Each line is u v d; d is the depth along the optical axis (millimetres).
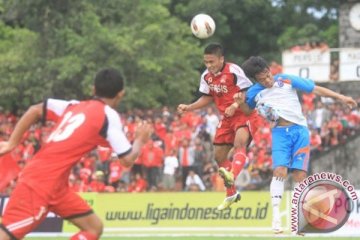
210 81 30328
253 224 48531
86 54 77688
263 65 28906
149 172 58469
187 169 59219
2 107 80000
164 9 85125
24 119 21531
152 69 80750
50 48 77125
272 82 29188
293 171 29766
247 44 115125
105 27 79375
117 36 79125
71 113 21016
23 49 77562
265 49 115750
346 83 70562
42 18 75312
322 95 29516
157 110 74250
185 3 110875
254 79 29188
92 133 20656
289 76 29484
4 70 77750
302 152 29422
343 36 73812
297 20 115250
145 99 81438
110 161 59469
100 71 21375
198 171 59531
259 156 59500
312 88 29438
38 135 63094
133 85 80938
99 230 21641
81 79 78062
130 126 62875
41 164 20469
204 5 107062
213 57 29734
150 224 49844
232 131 30594
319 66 66062
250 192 48812
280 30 115625
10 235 20172
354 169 61219
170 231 49594
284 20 115438
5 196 49469
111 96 21312
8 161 28219
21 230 20234
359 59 65188
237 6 111375
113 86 21172
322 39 106750
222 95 30250
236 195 29812
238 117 30156
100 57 78625
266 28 115125
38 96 76562
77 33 80375
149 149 58406
